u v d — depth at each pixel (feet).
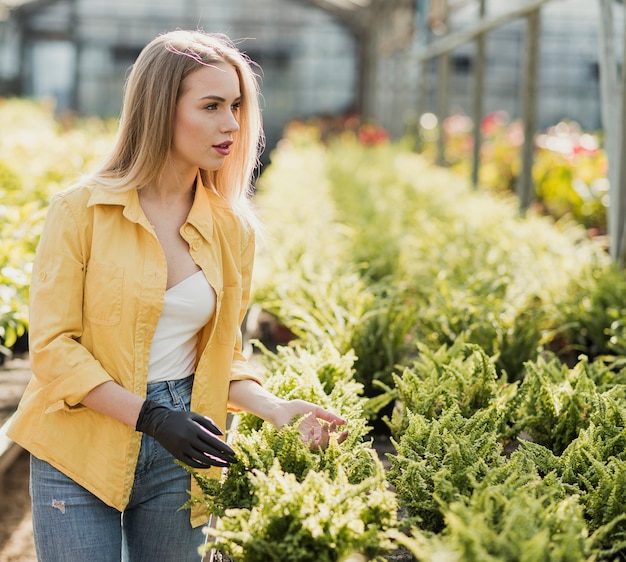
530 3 25.48
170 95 7.40
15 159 25.39
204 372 7.88
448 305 13.97
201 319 7.77
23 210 16.99
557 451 9.91
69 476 7.41
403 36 59.31
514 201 30.17
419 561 6.88
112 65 88.28
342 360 10.85
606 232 25.93
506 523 6.32
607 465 8.00
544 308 15.64
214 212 8.11
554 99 74.18
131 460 7.44
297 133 66.49
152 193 7.81
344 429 8.63
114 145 7.66
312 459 7.52
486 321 13.30
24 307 14.46
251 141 8.13
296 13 86.63
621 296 15.28
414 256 20.07
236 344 8.40
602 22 18.03
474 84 35.09
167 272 7.68
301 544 6.42
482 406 10.19
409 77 63.21
